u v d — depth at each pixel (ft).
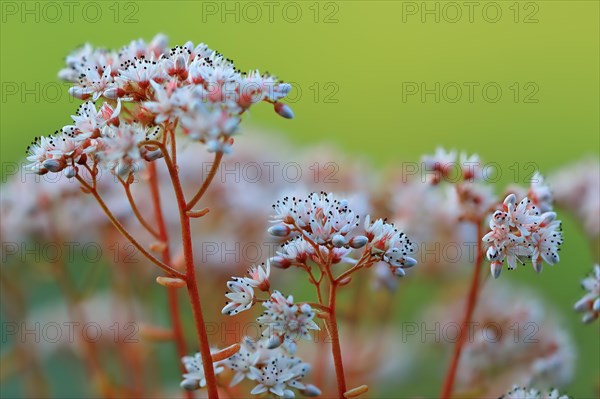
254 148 1.34
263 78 1.00
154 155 1.00
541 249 1.02
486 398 1.19
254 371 1.03
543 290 1.39
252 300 1.00
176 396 1.24
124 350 1.24
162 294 1.36
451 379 1.12
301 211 1.00
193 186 1.29
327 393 1.21
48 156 1.01
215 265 1.23
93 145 1.00
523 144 1.93
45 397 1.27
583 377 1.27
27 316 1.28
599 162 1.27
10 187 1.24
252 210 1.26
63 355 1.29
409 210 1.25
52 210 1.24
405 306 1.38
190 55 1.03
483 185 1.12
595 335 1.33
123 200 1.24
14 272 1.26
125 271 1.25
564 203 1.25
